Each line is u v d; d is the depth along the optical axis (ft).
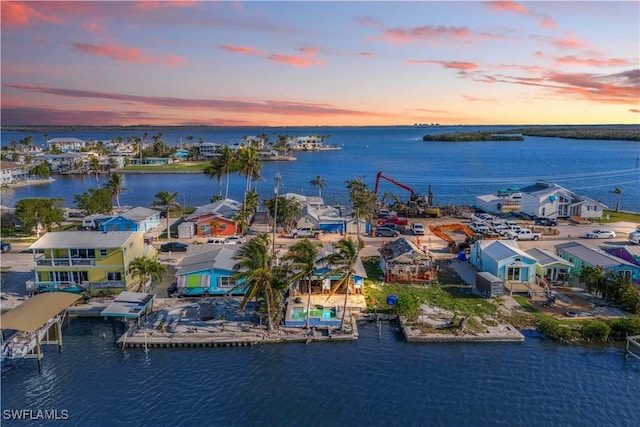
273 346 170.60
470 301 203.00
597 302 200.85
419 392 143.74
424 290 215.92
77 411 135.44
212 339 170.81
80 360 162.09
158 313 191.21
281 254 260.01
